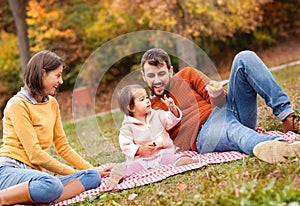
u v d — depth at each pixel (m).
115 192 3.79
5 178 3.76
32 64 3.88
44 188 3.60
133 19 13.76
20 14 12.70
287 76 10.39
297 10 17.09
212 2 12.33
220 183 3.37
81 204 3.65
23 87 4.00
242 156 3.91
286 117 4.07
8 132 3.95
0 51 14.64
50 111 4.09
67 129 8.52
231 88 4.23
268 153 3.63
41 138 3.97
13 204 3.61
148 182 3.81
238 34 15.80
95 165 4.74
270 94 4.04
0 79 14.48
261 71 4.05
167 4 11.90
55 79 3.92
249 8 13.13
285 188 2.93
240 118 4.29
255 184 3.10
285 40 16.72
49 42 14.14
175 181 3.72
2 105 14.20
